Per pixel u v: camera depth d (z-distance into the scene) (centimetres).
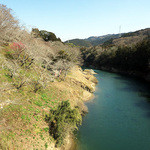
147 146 1417
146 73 5422
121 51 7369
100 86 3978
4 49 2266
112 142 1475
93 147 1391
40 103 1628
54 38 5919
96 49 11900
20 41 2428
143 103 2655
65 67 3278
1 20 2003
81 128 1723
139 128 1764
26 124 1192
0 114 1099
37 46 2573
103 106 2489
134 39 12788
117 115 2127
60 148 1270
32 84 1933
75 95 2564
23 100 1466
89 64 10844
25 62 2309
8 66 1780
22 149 966
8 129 1026
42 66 2877
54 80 2686
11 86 1510
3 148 870
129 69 6656
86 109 2267
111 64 8231
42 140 1152
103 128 1744
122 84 4284
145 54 5481
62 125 1317
